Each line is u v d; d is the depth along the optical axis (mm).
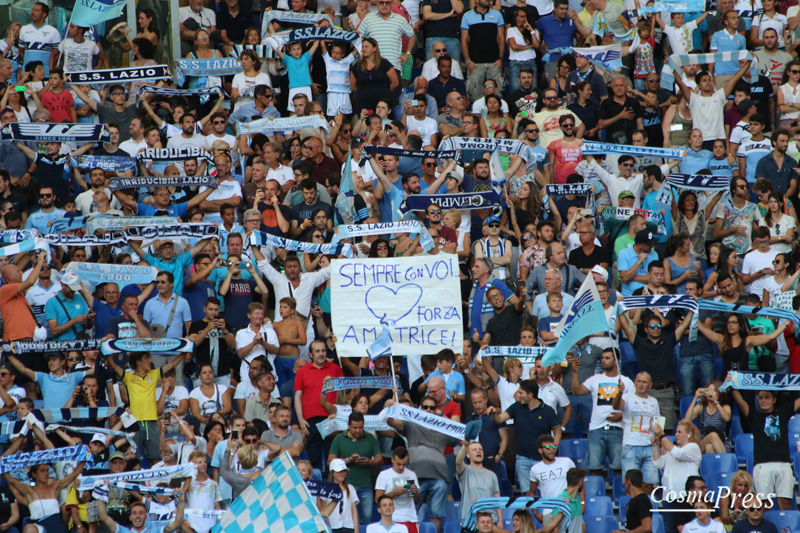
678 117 66500
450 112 68250
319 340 49531
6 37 72500
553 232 56219
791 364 51750
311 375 49188
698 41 73812
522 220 59938
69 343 49000
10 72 68625
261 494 28297
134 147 64688
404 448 45031
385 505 43500
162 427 48031
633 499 44188
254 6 79062
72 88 68000
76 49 70500
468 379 50656
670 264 56438
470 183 59656
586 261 56219
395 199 58625
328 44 70125
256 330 51719
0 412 48156
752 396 48906
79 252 56250
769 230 58969
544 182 62250
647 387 47812
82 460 44281
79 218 57656
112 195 61688
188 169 61906
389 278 50469
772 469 46500
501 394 48938
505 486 47812
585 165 62250
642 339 50688
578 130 65062
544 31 73375
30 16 73562
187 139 64938
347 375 51562
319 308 53688
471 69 71938
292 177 62688
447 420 45031
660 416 47812
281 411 46531
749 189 63750
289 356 52438
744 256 58312
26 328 52188
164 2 73125
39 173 62344
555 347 45375
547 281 52562
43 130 60938
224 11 76500
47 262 54719
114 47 72625
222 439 46594
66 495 45781
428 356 50688
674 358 50656
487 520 43000
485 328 53250
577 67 69062
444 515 46375
